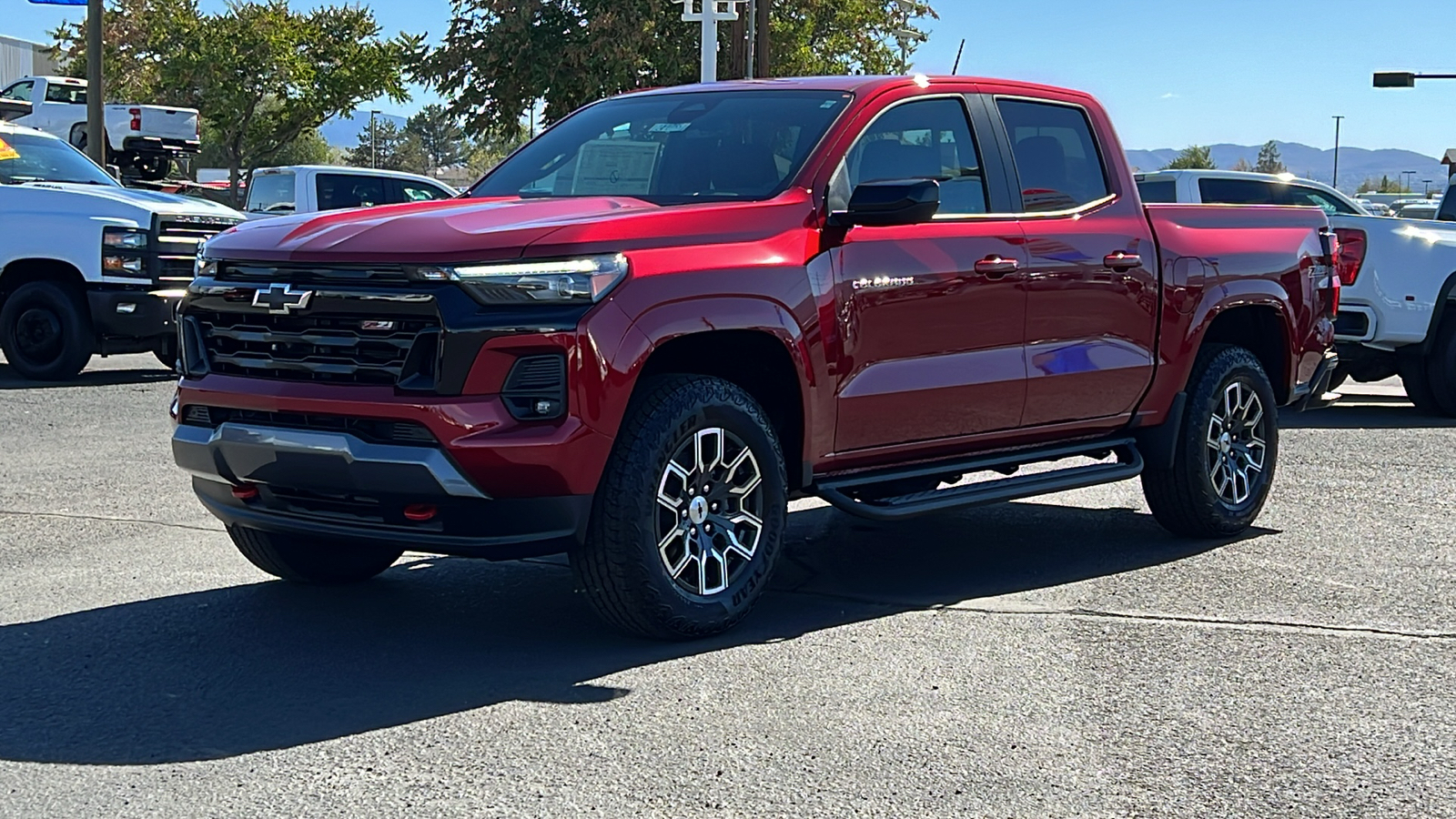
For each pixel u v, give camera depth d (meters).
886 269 5.76
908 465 6.15
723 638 5.38
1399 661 5.18
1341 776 4.08
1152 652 5.26
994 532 7.48
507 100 38.62
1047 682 4.88
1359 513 7.97
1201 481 7.09
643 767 4.07
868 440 5.81
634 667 5.00
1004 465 6.59
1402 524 7.66
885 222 5.49
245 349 5.24
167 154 30.38
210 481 5.41
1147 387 6.89
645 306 5.02
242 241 5.27
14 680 4.82
